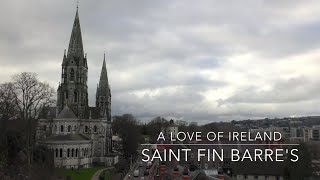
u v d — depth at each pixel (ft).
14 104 547.90
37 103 557.33
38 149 586.86
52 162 590.96
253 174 510.99
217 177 320.70
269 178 509.76
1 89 563.89
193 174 343.05
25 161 513.45
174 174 357.20
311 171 554.87
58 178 548.72
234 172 512.63
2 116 529.45
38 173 479.82
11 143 514.27
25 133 529.86
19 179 438.81
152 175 568.82
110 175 648.79
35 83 595.06
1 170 447.42
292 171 519.60
